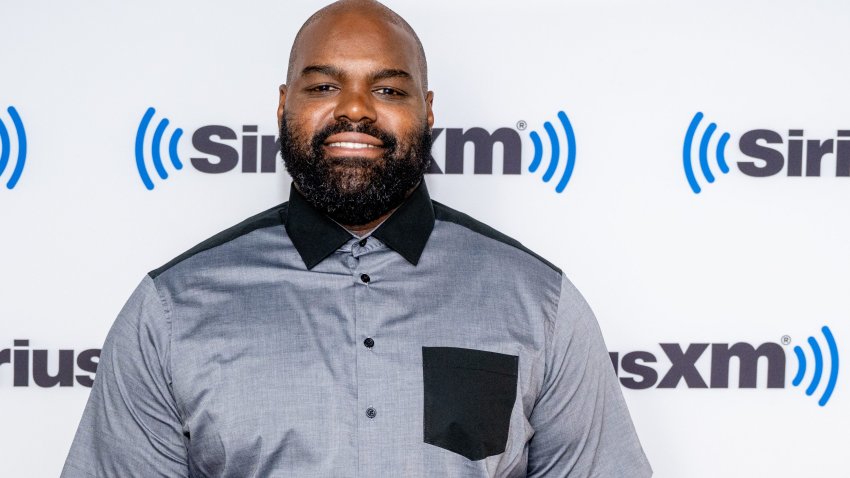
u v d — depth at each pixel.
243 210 1.73
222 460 1.22
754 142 1.74
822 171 1.74
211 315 1.26
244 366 1.22
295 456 1.20
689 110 1.73
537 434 1.34
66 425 1.72
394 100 1.28
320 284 1.29
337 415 1.21
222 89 1.71
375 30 1.29
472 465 1.22
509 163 1.73
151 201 1.71
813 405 1.76
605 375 1.38
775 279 1.74
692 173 1.73
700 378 1.75
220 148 1.72
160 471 1.26
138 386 1.25
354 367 1.23
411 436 1.21
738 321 1.75
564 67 1.72
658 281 1.74
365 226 1.34
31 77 1.69
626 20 1.72
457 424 1.23
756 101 1.73
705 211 1.74
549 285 1.34
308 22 1.37
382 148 1.27
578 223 1.73
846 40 1.73
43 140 1.69
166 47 1.70
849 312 1.75
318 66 1.27
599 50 1.72
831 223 1.75
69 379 1.71
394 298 1.28
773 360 1.75
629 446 1.39
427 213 1.35
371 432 1.21
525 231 1.74
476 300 1.30
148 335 1.25
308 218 1.31
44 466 1.71
